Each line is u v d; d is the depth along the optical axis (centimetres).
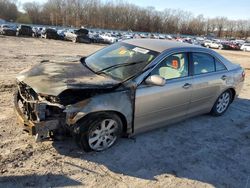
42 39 3516
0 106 570
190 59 526
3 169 372
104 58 506
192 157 457
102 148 435
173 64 493
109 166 406
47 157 408
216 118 629
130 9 11319
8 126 485
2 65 1066
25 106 420
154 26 11906
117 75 452
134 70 455
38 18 10319
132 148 457
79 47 2712
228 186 398
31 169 379
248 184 407
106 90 416
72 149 432
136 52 493
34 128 379
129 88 432
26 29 3822
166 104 486
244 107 731
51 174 374
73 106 388
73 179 371
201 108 574
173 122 529
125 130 456
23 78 431
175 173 411
